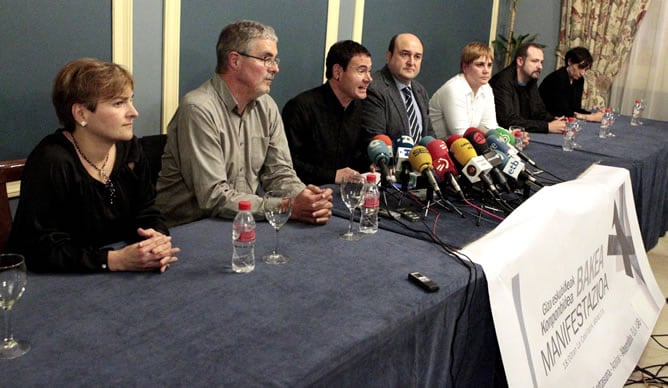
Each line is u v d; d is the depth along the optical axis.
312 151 2.74
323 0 3.72
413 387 1.39
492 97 3.62
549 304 1.82
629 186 2.62
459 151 2.14
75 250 1.41
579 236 2.05
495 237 1.75
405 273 1.50
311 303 1.30
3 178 1.82
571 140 3.25
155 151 2.45
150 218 1.71
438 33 4.89
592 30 5.27
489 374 1.71
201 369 1.03
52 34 2.45
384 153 2.17
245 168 2.18
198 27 3.03
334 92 2.72
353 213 1.90
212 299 1.29
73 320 1.17
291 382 1.01
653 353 2.59
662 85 5.16
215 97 2.05
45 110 2.50
